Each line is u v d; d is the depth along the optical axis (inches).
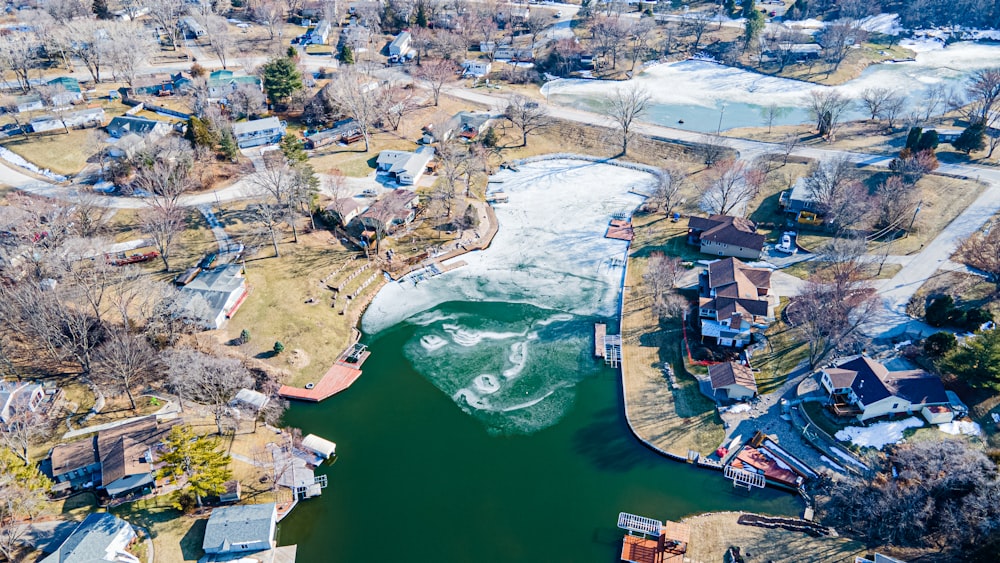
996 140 4581.7
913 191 4082.2
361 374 3203.7
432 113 5876.0
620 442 2832.2
